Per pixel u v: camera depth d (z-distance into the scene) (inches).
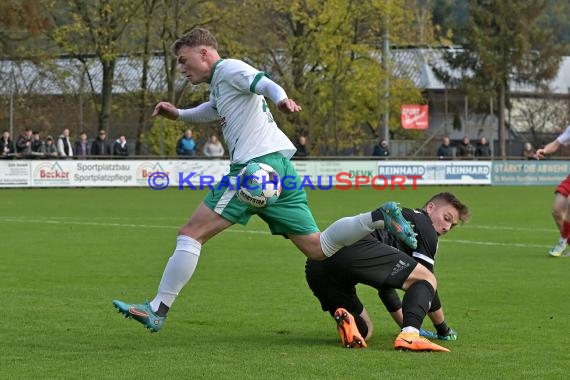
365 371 554.3
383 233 659.4
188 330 708.0
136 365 572.4
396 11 3944.4
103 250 1290.6
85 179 3029.0
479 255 1246.9
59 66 3941.9
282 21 4092.0
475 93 4771.2
